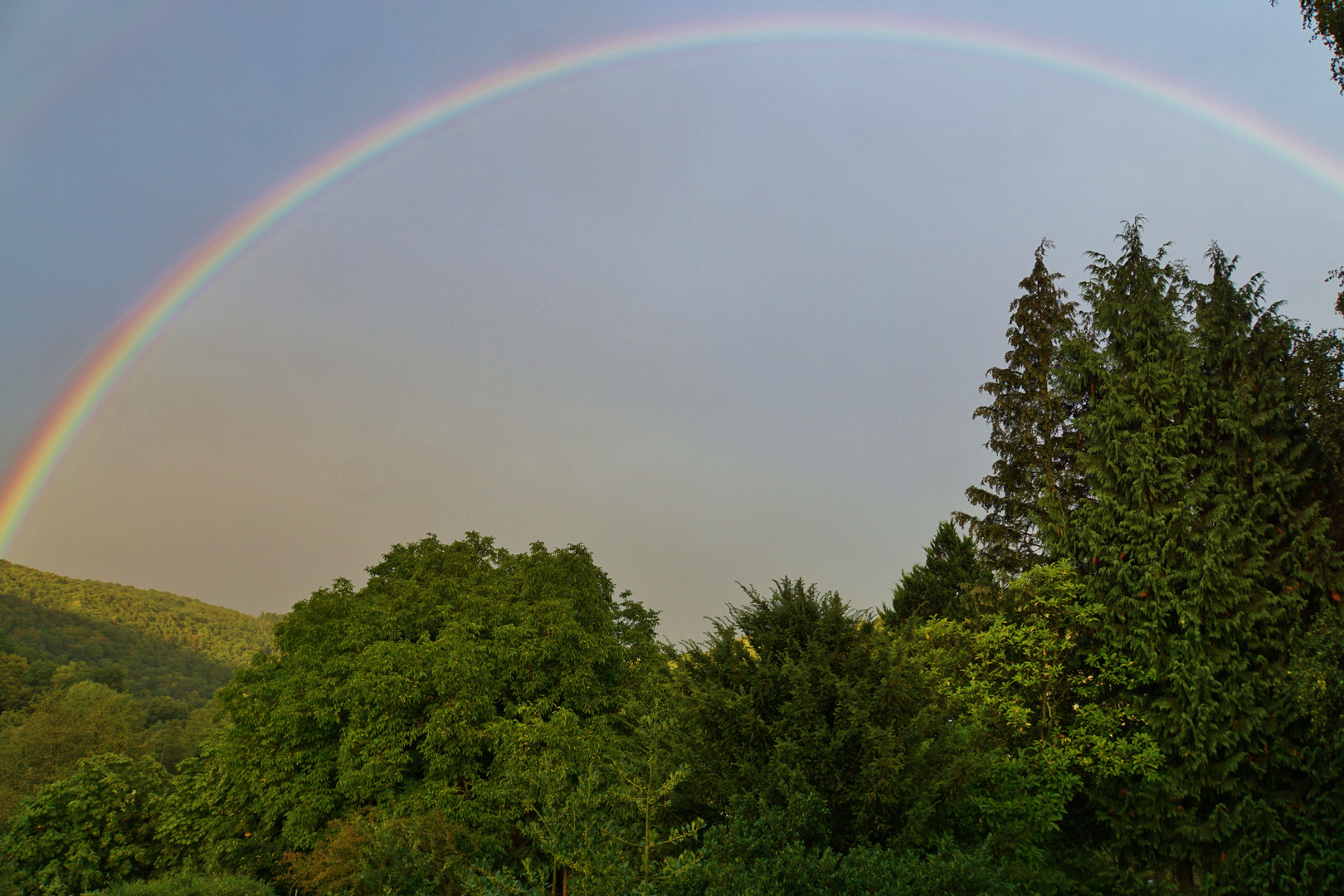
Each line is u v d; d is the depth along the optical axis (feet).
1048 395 88.17
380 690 65.05
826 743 29.43
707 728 31.24
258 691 74.79
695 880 21.38
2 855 69.92
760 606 34.09
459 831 56.34
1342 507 61.05
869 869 22.86
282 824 70.08
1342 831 47.70
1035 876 31.63
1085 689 59.21
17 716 246.06
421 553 86.17
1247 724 54.39
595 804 22.90
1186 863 56.85
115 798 75.56
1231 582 57.98
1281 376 61.93
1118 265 73.41
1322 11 44.91
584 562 82.48
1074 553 68.64
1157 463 64.08
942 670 46.50
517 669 70.74
